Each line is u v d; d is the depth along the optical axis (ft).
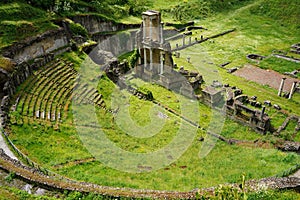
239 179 79.00
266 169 85.81
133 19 218.79
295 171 81.30
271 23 241.55
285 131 113.91
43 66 134.00
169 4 263.90
